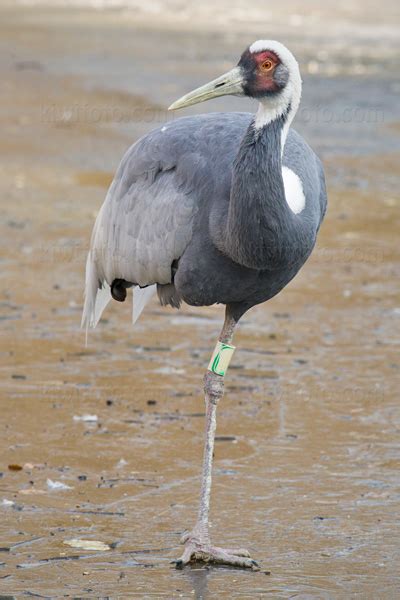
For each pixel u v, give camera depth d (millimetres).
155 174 9773
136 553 9250
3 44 46812
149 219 9742
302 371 13523
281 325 15273
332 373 13477
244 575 8914
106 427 11773
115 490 10375
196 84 35062
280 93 8609
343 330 15094
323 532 9641
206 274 9398
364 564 9094
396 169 24938
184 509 10039
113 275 10453
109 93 33812
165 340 14570
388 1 62062
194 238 9375
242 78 8703
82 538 9469
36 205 21516
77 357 13820
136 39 49344
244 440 11531
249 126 8695
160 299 10320
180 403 12453
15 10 64750
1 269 17422
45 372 13281
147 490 10398
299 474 10766
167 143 9703
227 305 9773
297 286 17125
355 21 55656
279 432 11742
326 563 9109
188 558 9094
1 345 14156
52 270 17469
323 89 33938
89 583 8727
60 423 11828
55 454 11094
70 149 26672
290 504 10148
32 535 9492
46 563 9031
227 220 8914
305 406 12453
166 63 40438
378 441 11555
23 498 10164
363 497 10297
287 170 9250
